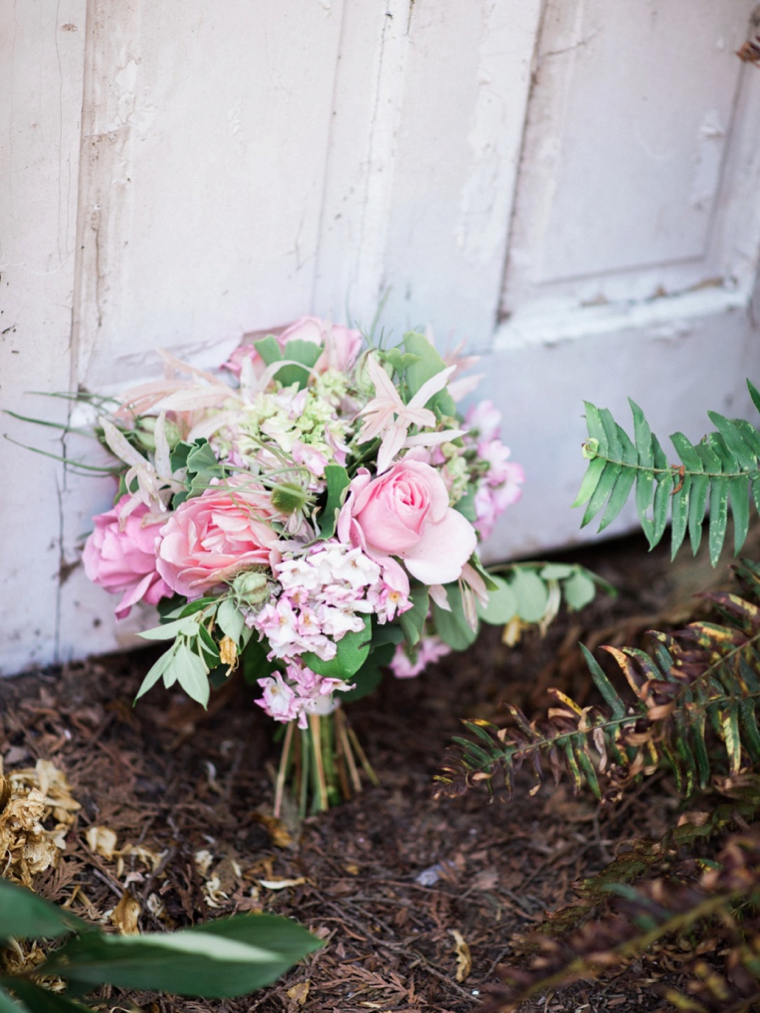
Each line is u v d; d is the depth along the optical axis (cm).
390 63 130
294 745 138
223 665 129
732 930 116
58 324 128
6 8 118
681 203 149
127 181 126
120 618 131
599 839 137
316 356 129
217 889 130
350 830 138
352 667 121
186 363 131
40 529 134
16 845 121
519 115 136
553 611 139
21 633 138
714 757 133
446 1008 123
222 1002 121
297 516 121
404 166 134
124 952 108
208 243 131
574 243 146
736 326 156
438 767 144
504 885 134
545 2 133
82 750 136
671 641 123
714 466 125
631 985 124
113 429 125
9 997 108
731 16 141
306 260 136
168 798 136
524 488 154
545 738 124
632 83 140
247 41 125
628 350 151
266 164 130
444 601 126
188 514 121
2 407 129
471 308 143
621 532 162
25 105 121
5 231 124
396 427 123
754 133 148
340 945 127
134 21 122
